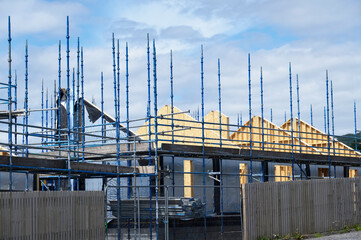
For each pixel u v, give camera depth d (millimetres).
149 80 23328
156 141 22422
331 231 26516
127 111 23688
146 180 24094
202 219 23062
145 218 22438
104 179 25219
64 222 16859
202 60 25266
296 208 24750
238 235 22625
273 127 35656
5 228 14984
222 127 30297
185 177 25328
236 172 27484
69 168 18859
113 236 24031
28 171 20344
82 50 26391
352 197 28203
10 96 17062
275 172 30844
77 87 26328
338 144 37344
